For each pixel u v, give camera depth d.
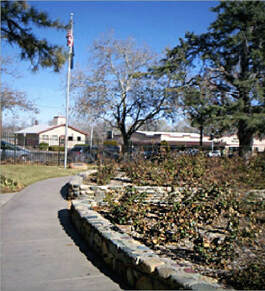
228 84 21.00
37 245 5.09
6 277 3.77
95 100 27.88
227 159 11.83
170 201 5.87
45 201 8.90
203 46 21.81
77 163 20.61
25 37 9.48
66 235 5.73
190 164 10.13
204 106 18.97
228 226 4.77
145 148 14.76
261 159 12.57
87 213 5.81
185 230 4.52
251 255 4.12
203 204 5.62
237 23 20.08
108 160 12.47
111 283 3.64
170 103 26.00
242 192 7.99
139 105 28.11
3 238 5.42
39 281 3.67
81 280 3.72
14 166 17.69
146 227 5.15
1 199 8.88
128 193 6.20
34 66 10.11
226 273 3.54
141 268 3.33
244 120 17.95
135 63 28.31
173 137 43.34
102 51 28.00
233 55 21.45
